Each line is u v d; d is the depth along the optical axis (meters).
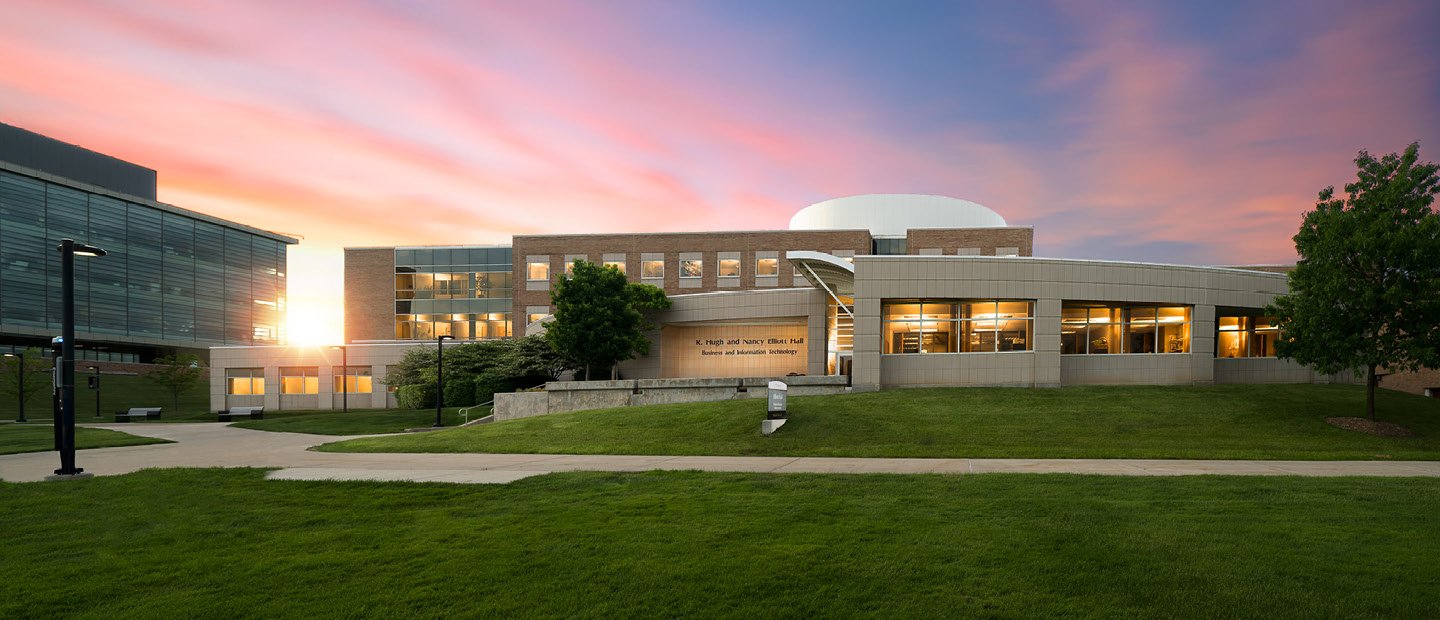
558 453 18.72
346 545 8.30
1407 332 21.31
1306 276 22.45
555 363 42.38
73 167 109.25
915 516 9.23
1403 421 22.36
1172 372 30.73
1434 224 20.11
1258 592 6.16
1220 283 31.27
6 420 48.94
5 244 88.19
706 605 6.09
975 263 29.03
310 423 35.22
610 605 6.10
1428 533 8.05
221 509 10.62
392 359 54.06
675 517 9.40
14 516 10.23
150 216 104.31
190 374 61.88
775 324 42.75
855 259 29.14
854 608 5.96
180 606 6.27
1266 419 22.06
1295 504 9.84
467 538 8.47
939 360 29.45
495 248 66.69
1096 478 12.18
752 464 15.29
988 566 7.04
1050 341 29.12
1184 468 14.14
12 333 87.69
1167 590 6.24
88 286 96.31
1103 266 29.73
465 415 34.97
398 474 13.95
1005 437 19.55
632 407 26.84
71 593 6.65
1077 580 6.55
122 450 22.09
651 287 42.97
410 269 67.06
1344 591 6.16
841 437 19.83
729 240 57.91
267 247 122.00
